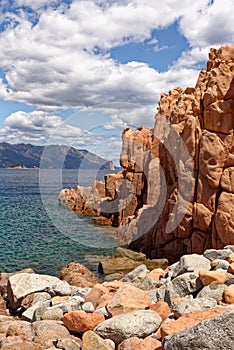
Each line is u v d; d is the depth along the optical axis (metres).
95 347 5.68
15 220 34.44
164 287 8.47
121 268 18.95
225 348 4.57
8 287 11.38
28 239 26.03
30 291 10.79
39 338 6.70
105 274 18.44
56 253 22.34
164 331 5.55
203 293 7.34
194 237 19.91
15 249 23.16
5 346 5.99
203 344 4.65
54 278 11.55
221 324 4.70
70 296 10.11
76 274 14.98
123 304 7.19
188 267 8.80
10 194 62.28
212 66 23.45
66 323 7.25
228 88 19.41
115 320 6.38
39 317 8.15
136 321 6.30
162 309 6.98
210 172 19.12
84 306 8.06
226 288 7.09
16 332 6.86
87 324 6.96
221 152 19.00
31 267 19.41
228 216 17.89
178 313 6.66
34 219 35.22
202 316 5.77
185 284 7.93
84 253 22.58
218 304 6.95
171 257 21.33
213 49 23.86
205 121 20.06
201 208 19.48
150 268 19.44
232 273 8.12
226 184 18.56
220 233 18.11
